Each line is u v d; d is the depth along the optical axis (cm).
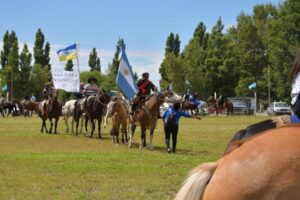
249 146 417
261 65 8881
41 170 1377
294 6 6444
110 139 2619
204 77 8738
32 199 1008
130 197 1027
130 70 2555
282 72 6625
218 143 2359
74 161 1562
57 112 3002
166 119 1914
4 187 1130
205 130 3228
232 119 4975
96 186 1145
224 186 400
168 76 8831
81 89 3294
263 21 9081
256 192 387
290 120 496
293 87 493
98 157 1672
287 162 392
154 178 1252
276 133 421
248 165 401
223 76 8650
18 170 1376
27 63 10688
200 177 419
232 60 8662
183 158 1664
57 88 3350
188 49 9056
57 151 1947
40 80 11000
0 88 10500
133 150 2022
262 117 5525
